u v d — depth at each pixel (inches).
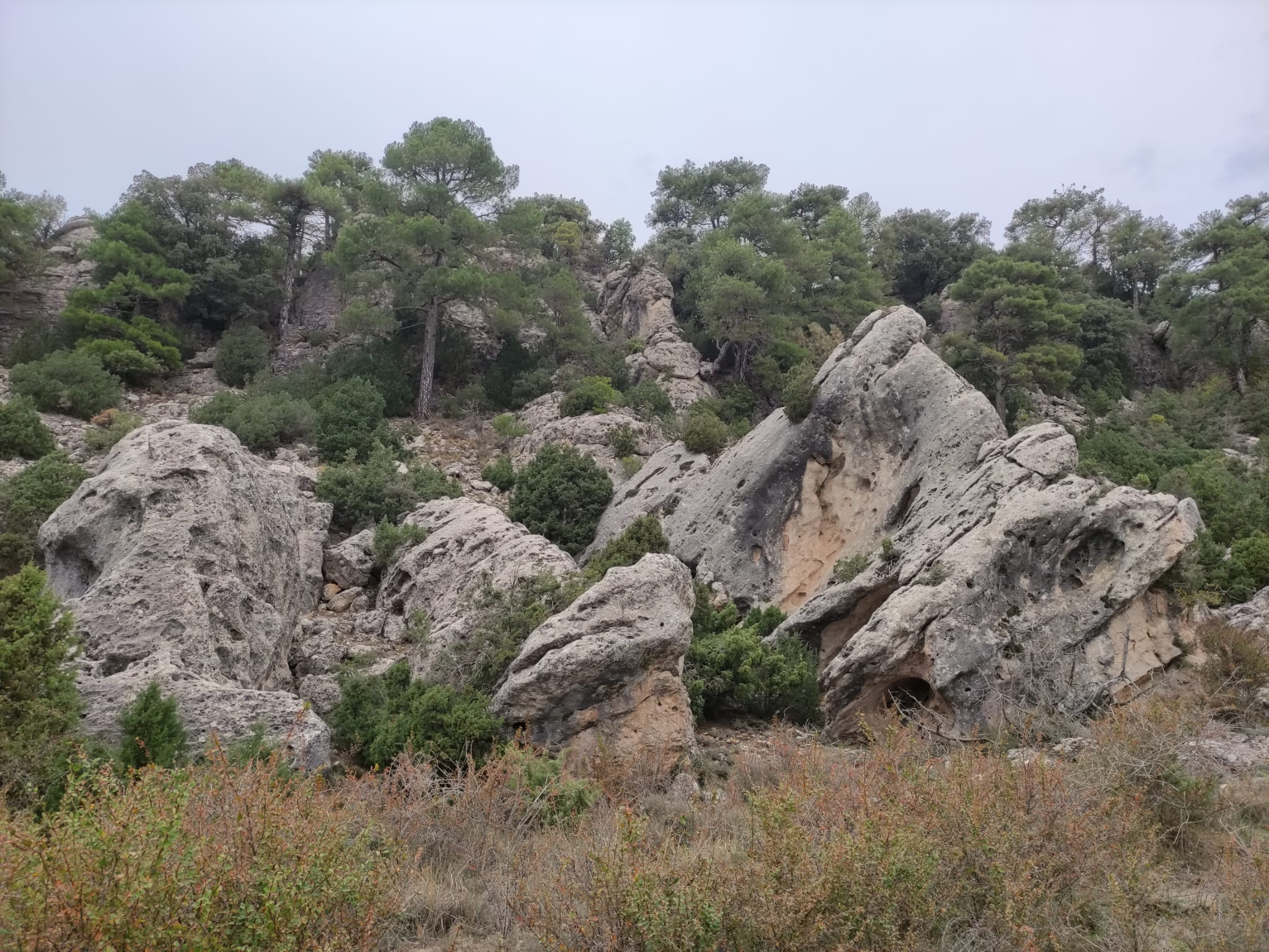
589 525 1058.7
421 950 249.9
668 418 1348.4
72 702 361.1
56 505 790.5
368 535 869.8
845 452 889.5
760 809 261.1
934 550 660.1
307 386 1418.6
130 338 1422.2
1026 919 224.7
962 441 781.3
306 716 423.5
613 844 266.8
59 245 1887.3
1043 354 1658.5
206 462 584.1
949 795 272.5
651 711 465.4
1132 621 578.9
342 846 244.5
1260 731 473.7
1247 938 222.4
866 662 571.5
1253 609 685.9
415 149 1549.0
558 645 468.4
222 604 523.8
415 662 571.5
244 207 1679.4
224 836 223.5
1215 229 2069.4
